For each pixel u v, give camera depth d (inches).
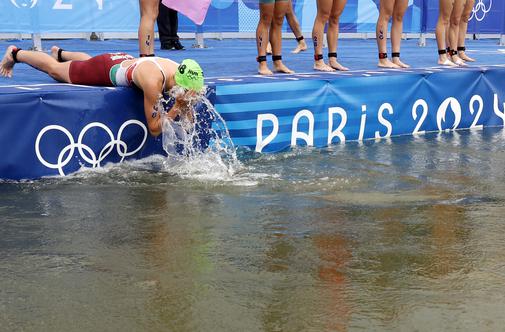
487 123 272.8
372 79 234.1
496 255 114.2
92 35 418.0
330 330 85.0
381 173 178.5
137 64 174.7
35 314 88.7
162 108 176.9
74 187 157.5
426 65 293.0
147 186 159.3
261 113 207.6
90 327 85.0
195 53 338.3
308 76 229.3
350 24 419.2
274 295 95.7
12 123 160.7
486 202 150.6
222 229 126.5
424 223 133.0
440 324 87.0
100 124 174.7
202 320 87.5
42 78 207.0
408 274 104.7
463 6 299.1
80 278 101.3
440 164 192.2
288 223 131.2
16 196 149.0
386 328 85.7
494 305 93.1
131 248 115.3
